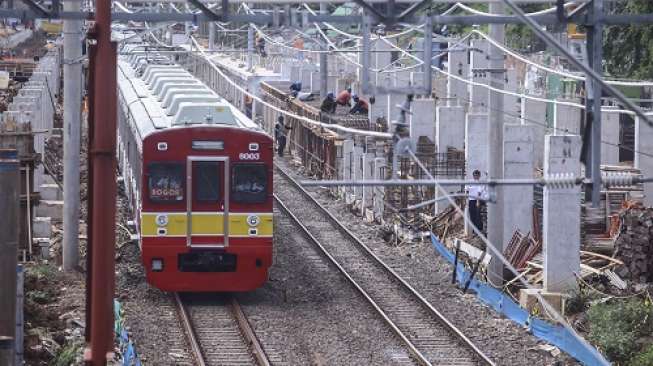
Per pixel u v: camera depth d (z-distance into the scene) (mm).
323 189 101438
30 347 46844
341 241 78875
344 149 93375
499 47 58750
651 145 72625
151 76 89500
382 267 69562
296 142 121250
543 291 57312
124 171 88688
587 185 34000
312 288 64250
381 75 113500
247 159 59500
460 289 63438
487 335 53219
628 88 94562
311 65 141875
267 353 50156
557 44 26547
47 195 78125
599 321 51812
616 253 61250
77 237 65062
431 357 49688
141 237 59906
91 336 32344
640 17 32969
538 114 86562
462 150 82438
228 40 164125
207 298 61750
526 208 65062
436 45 120250
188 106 61500
